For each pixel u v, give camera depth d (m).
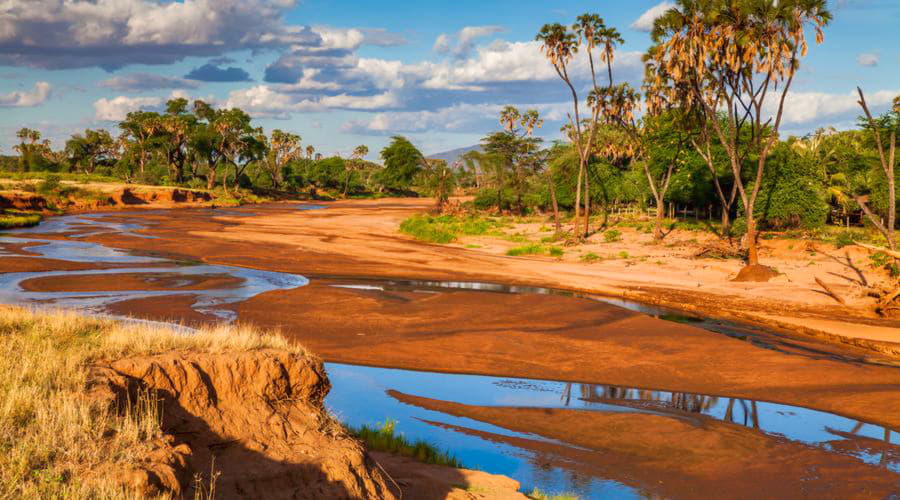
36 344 8.55
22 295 22.67
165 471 5.25
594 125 47.56
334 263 35.69
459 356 16.73
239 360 7.26
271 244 44.78
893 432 11.97
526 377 15.15
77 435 5.38
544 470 9.87
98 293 23.67
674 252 41.06
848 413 12.98
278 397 7.42
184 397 6.73
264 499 5.84
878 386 14.55
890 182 29.27
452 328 19.83
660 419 12.28
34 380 6.34
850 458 10.65
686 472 9.95
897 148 44.88
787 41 30.55
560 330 19.72
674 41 36.12
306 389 7.76
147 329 9.53
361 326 19.80
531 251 42.91
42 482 4.69
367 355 16.62
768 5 30.73
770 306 24.89
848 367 15.98
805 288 28.34
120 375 6.53
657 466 10.16
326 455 6.64
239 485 5.85
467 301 23.94
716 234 46.62
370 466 6.96
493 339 18.36
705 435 11.54
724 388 14.55
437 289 27.73
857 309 24.22
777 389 14.46
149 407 6.12
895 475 9.99
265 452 6.48
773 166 44.53
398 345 17.61
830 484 9.61
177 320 19.30
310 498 6.06
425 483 7.82
